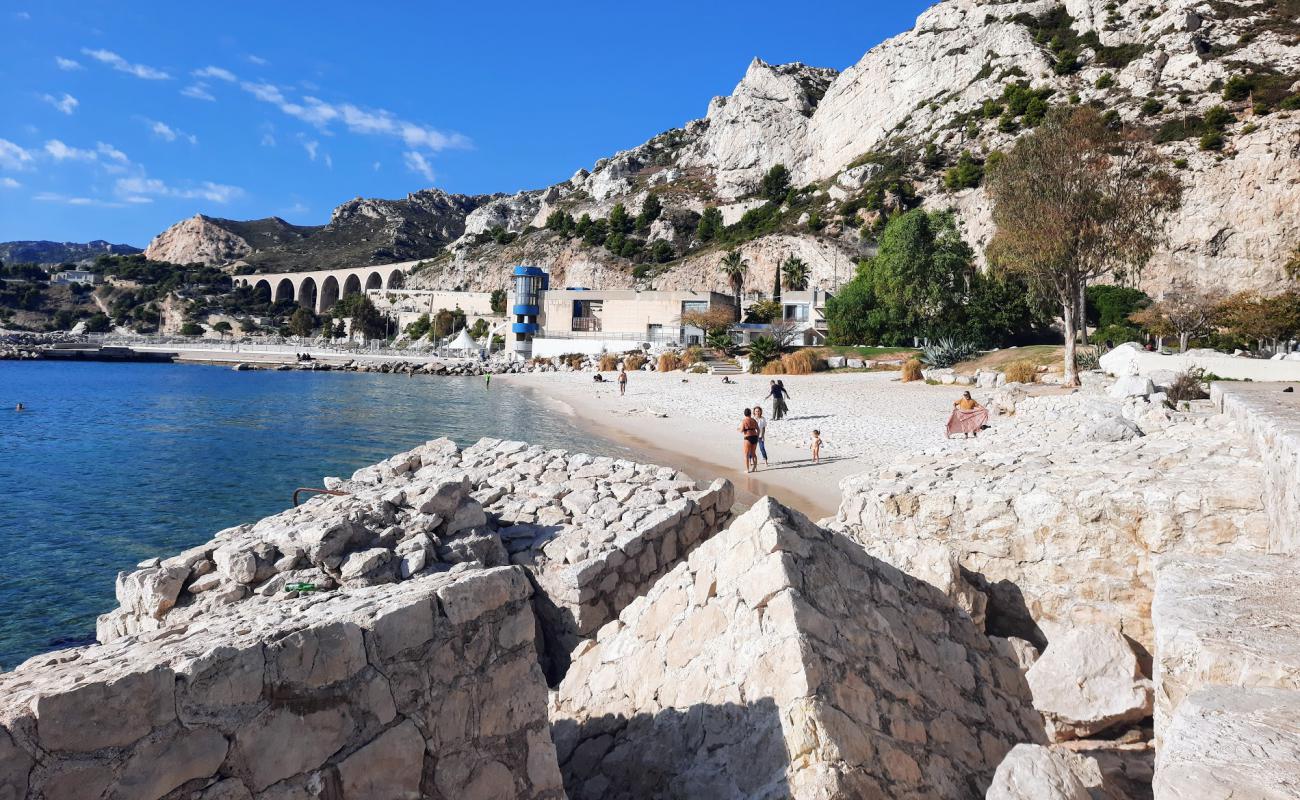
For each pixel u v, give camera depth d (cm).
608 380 6612
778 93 16750
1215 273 7081
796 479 1928
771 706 380
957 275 6669
